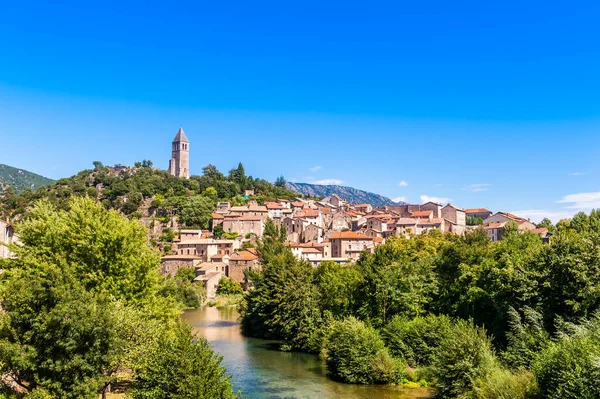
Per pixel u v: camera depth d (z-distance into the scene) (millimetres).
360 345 59688
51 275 37688
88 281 46281
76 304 35750
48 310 35562
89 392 34656
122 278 49344
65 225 50219
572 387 36062
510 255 65125
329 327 71812
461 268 70938
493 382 42531
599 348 37062
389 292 70250
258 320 93375
